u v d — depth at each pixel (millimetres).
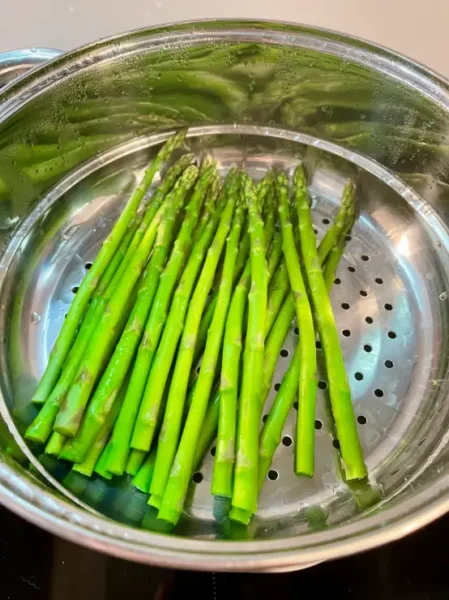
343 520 175
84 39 274
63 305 229
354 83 234
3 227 224
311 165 274
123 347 193
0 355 207
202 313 211
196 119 266
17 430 189
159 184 268
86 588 163
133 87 238
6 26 265
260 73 242
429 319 227
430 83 217
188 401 192
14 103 208
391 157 254
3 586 162
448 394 204
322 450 195
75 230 249
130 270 208
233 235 225
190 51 229
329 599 164
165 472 175
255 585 166
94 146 255
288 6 264
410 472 184
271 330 208
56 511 139
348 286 235
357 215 257
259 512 182
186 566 130
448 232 241
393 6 258
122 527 141
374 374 212
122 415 183
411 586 167
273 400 206
